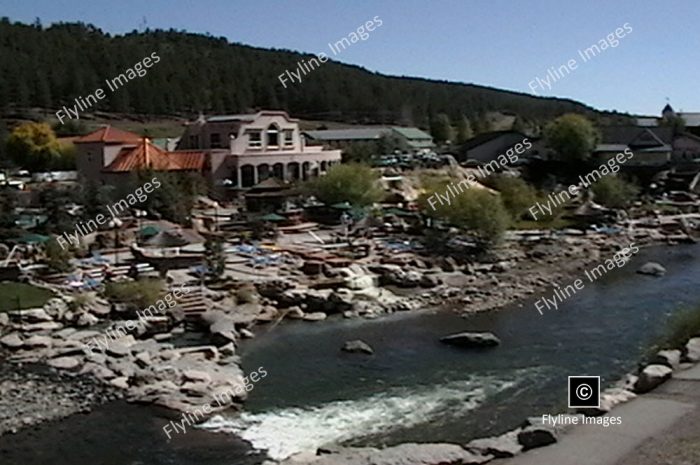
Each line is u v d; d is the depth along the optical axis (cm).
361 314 5162
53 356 3928
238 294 5172
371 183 8788
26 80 15338
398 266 6278
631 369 3809
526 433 2423
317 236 7588
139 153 9444
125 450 2864
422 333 4678
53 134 12569
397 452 2384
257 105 17662
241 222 7975
